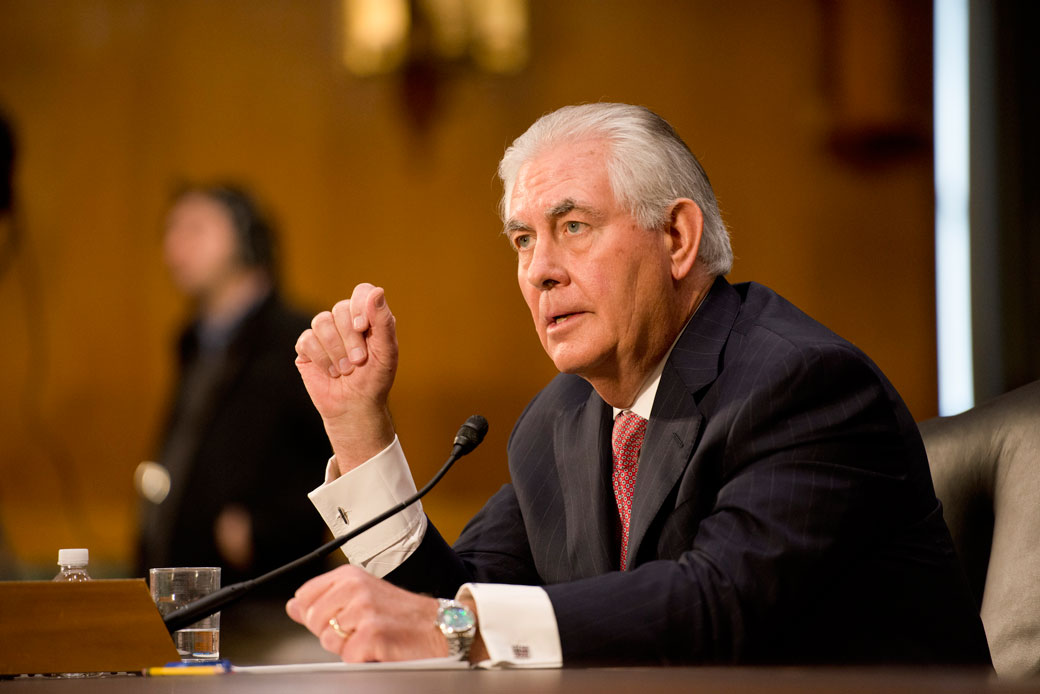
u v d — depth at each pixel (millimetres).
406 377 20625
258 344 9398
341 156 20734
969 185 18422
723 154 20344
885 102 19391
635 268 4438
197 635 3816
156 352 20438
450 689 2613
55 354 20406
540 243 4508
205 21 20719
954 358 18906
